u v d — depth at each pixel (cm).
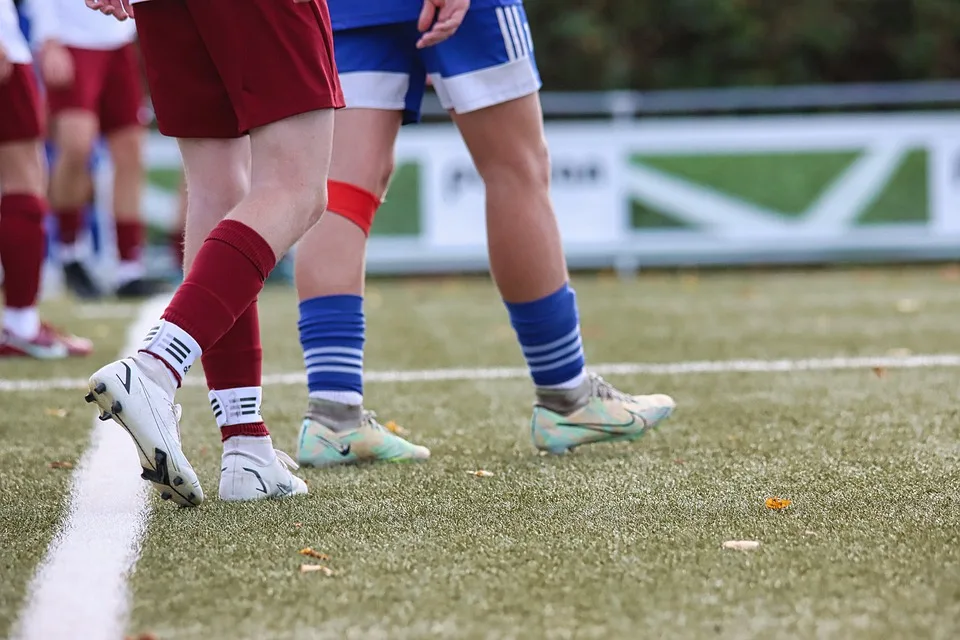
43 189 1770
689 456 1022
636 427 1064
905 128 3300
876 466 958
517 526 777
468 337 2019
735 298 2655
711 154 3303
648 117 3500
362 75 1011
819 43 4722
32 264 1755
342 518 803
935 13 4778
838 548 711
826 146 3306
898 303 2459
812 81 4819
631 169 3306
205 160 850
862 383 1431
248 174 878
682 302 2583
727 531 755
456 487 905
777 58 4791
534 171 1018
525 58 997
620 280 3259
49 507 847
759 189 3316
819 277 3244
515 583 651
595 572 670
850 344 1838
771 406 1276
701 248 3328
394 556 707
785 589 634
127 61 2570
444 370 1620
